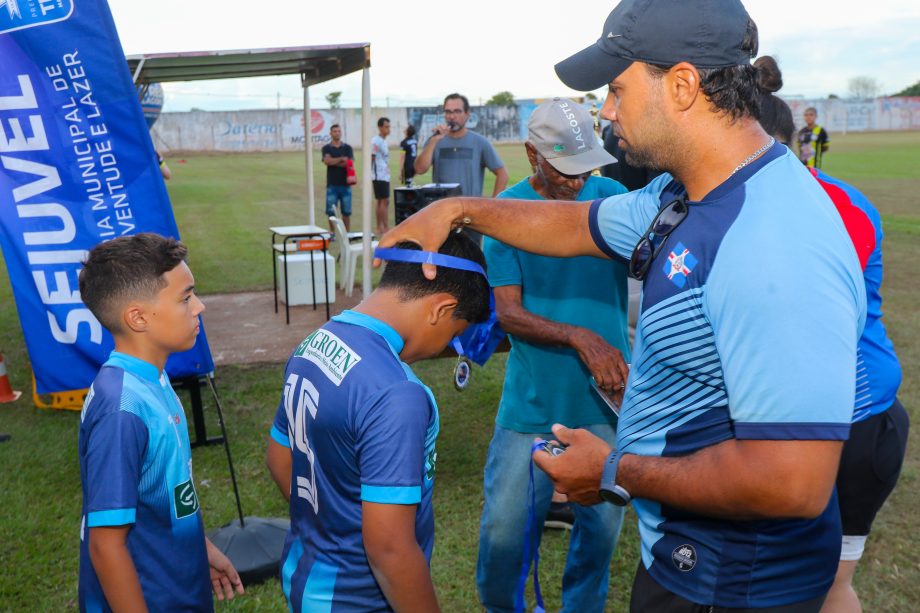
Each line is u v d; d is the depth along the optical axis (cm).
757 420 112
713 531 133
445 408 486
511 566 242
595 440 145
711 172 126
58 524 349
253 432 452
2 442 445
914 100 5850
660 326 129
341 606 144
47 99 351
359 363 137
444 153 827
